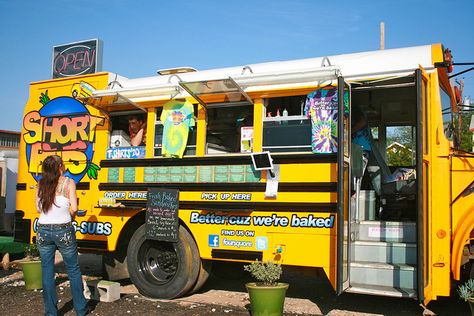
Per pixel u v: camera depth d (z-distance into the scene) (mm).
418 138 4703
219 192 5812
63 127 7000
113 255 6680
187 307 5633
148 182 6293
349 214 5207
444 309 5555
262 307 4953
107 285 5898
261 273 5062
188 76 6379
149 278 6250
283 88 5602
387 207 6195
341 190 4906
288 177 5461
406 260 5219
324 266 5191
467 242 5012
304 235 5312
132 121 6758
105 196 6566
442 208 5000
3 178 11547
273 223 5484
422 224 4664
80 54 7301
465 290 4801
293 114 5711
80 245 6656
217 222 5805
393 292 4852
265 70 5902
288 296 6277
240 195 5688
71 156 6879
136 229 6633
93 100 6516
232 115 6055
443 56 5199
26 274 6504
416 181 4695
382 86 5270
